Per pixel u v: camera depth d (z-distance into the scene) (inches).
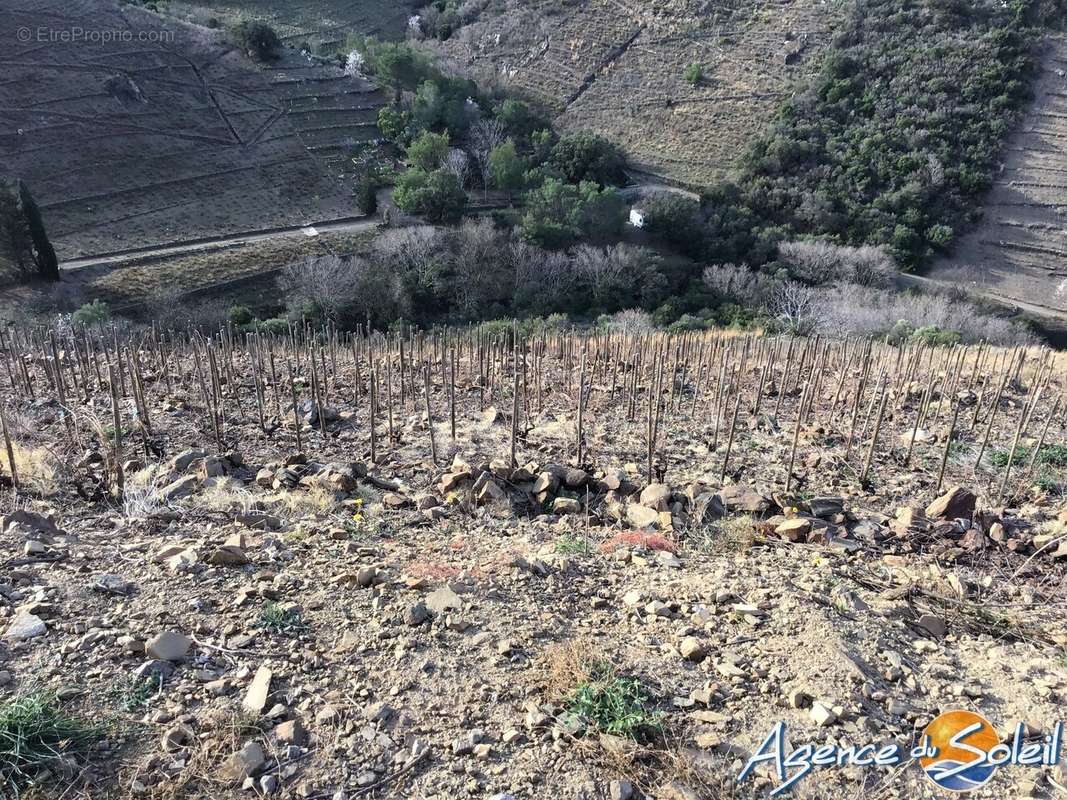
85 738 187.8
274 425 468.1
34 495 330.3
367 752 192.4
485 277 1664.6
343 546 296.2
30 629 219.1
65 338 681.6
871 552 334.6
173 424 454.0
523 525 346.9
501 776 187.9
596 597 271.7
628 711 209.6
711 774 194.5
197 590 249.1
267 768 185.9
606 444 462.3
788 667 233.8
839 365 676.1
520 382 610.9
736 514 363.9
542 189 1919.3
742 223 1916.8
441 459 426.6
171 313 1457.9
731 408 544.1
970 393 583.2
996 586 310.5
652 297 1641.2
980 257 1899.6
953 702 227.0
